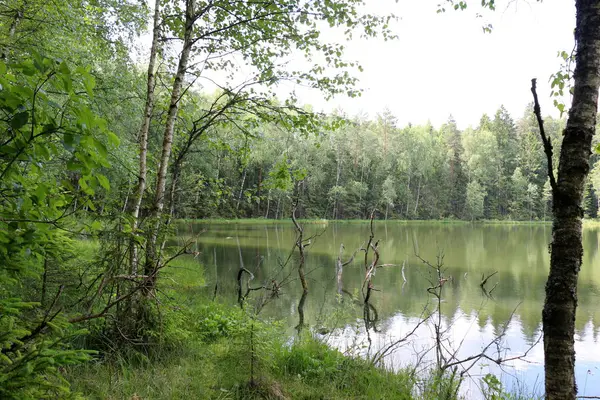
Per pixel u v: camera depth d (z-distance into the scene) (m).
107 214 3.37
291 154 38.62
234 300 9.55
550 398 2.12
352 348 5.80
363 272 15.52
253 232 30.83
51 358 1.63
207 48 6.00
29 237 1.82
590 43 2.14
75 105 1.61
